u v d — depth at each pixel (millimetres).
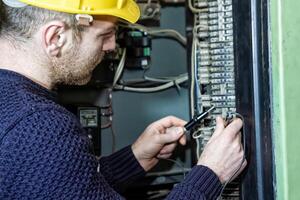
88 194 755
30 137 724
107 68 1293
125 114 1361
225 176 916
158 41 1378
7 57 836
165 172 1352
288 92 817
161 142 1174
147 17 1318
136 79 1353
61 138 739
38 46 822
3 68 831
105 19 875
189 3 1184
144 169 1213
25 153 719
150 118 1381
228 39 1003
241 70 925
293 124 822
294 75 820
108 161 1192
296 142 825
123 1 910
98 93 1325
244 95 918
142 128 1375
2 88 787
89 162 771
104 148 1342
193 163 1269
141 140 1205
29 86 804
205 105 1061
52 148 726
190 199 836
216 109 1038
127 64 1327
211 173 883
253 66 875
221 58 1019
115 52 1272
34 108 749
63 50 839
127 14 915
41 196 722
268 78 849
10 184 723
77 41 846
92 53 884
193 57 1151
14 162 718
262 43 859
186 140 1272
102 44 914
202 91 1107
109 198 804
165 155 1235
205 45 1077
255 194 896
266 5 843
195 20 1150
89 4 837
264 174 873
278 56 814
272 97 839
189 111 1281
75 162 742
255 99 875
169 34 1376
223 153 908
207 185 867
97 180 789
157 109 1387
